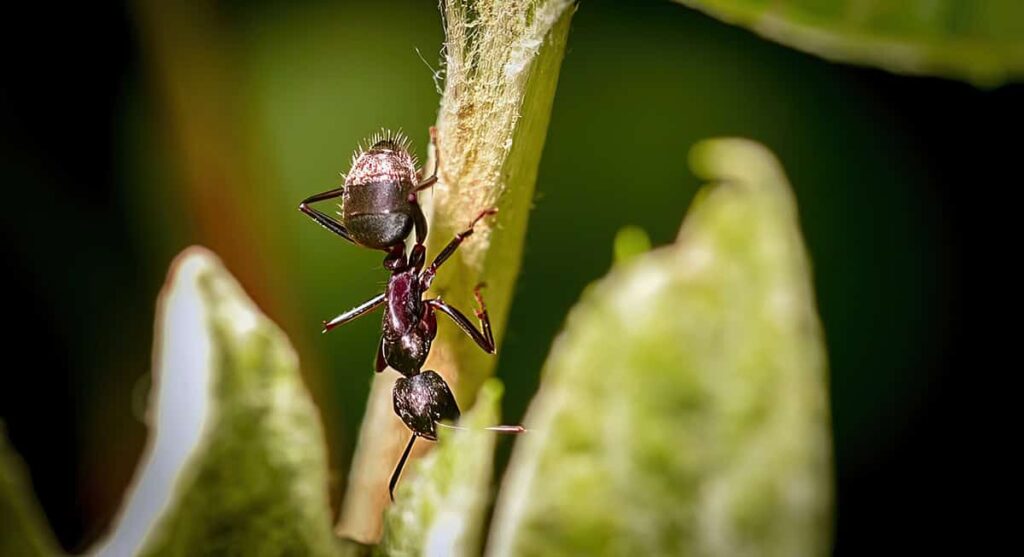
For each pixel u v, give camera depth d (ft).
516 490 0.21
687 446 0.21
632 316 0.21
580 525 0.21
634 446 0.21
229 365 0.21
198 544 0.20
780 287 0.21
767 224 0.21
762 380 0.21
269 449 0.21
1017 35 0.21
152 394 0.21
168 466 0.20
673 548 0.21
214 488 0.20
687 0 0.21
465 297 0.22
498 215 0.22
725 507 0.21
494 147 0.21
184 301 0.21
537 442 0.21
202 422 0.20
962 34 0.21
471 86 0.21
